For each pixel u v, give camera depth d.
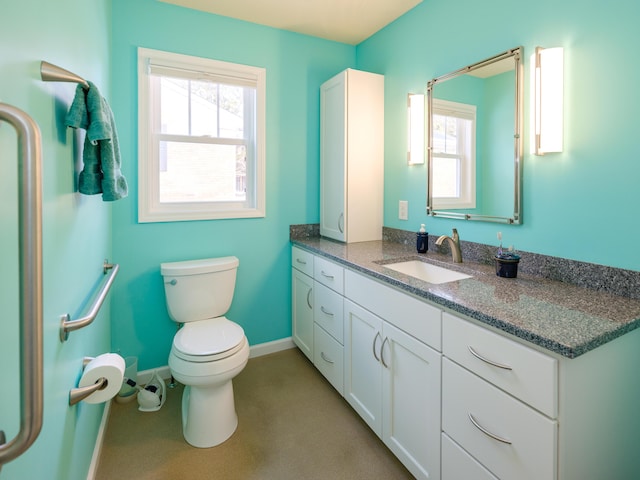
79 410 1.23
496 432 1.09
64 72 0.90
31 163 0.54
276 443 1.77
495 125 1.75
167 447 1.74
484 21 1.79
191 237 2.39
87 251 1.38
